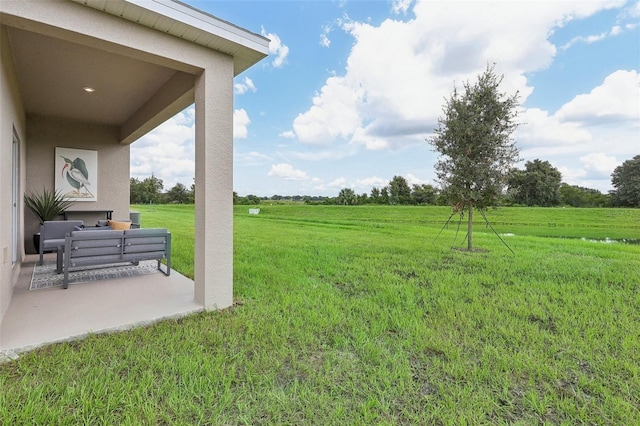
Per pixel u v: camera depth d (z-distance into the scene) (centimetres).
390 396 205
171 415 180
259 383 212
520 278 518
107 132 756
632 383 222
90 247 419
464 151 758
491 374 230
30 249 671
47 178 683
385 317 340
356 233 1186
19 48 369
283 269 568
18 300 356
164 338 273
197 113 366
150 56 319
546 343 285
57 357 236
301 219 1966
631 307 378
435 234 1165
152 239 472
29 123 662
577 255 730
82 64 416
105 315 315
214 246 359
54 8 259
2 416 170
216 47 353
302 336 288
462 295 426
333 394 206
